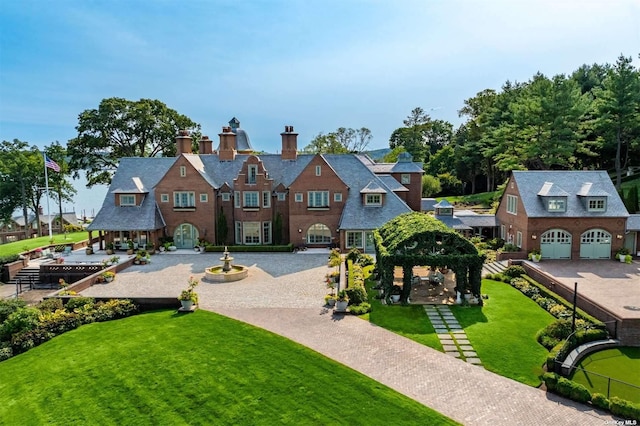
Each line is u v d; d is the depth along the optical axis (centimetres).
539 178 4131
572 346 2106
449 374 1878
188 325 2427
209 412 1638
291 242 4634
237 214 4728
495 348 2133
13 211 7606
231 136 5072
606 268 3509
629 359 2061
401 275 3531
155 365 1986
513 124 7119
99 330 2444
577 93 6028
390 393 1706
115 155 7131
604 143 6181
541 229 3847
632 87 5541
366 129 12069
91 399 1758
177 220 4722
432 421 1531
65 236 6066
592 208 3825
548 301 2734
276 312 2631
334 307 2719
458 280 2762
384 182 5103
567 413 1602
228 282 3334
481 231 4972
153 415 1636
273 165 4981
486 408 1625
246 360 1995
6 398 1806
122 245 4631
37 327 2392
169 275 3578
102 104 6625
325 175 4541
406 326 2408
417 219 3203
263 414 1609
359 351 2089
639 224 3919
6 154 7038
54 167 5544
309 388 1756
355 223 4338
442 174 9938
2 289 3744
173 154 7456
